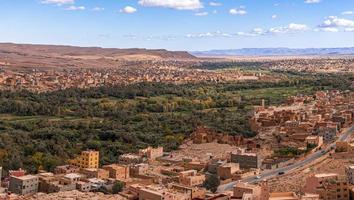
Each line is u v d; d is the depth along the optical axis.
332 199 195.62
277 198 190.75
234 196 199.25
